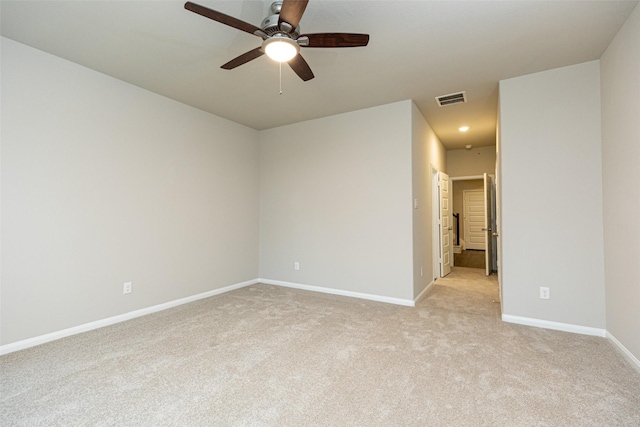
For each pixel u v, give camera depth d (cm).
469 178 650
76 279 287
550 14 218
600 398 182
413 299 374
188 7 170
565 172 291
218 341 268
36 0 204
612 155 252
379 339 271
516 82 314
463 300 399
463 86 339
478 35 244
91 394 188
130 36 247
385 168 394
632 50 217
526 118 309
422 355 240
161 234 361
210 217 423
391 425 160
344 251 424
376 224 400
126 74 311
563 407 174
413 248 378
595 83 280
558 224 293
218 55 277
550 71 299
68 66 284
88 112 297
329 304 379
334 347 255
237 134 470
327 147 442
